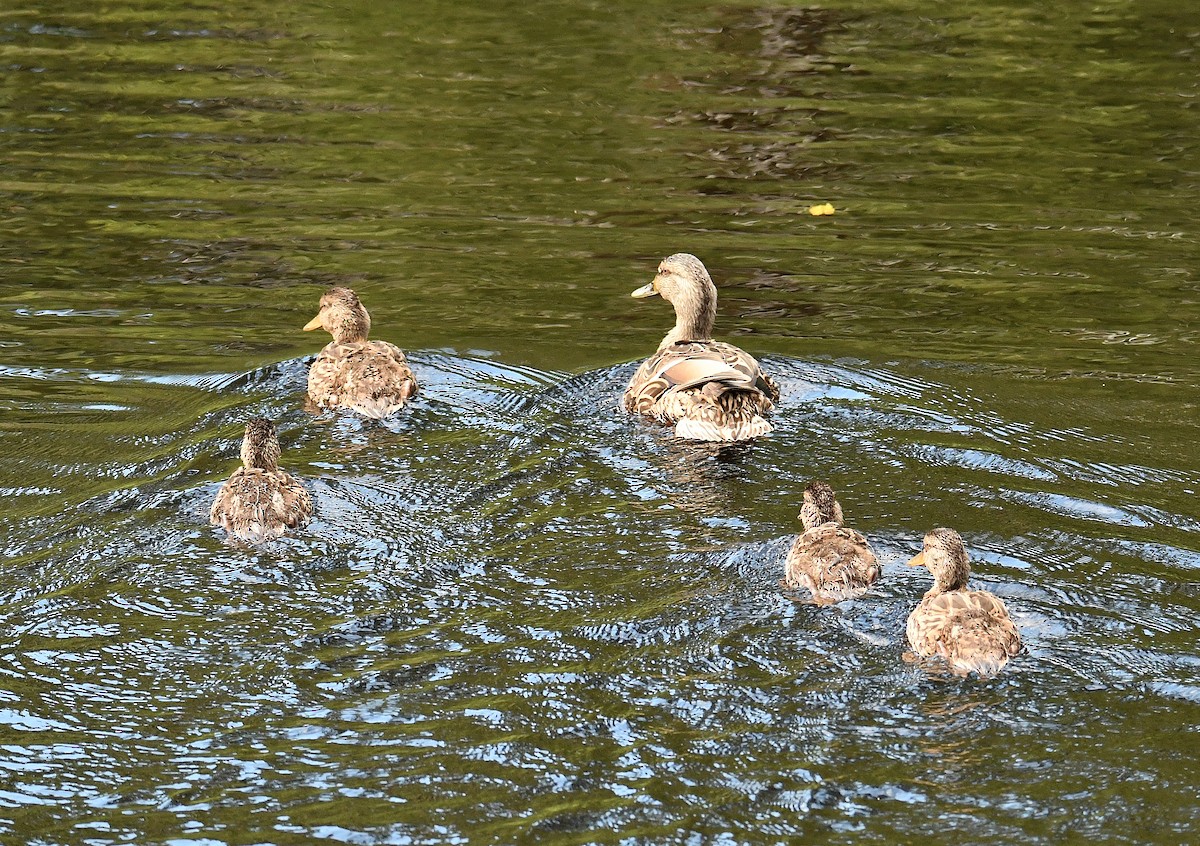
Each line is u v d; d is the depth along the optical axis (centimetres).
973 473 1307
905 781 880
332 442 1357
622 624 1053
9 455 1336
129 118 2467
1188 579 1116
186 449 1349
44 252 1909
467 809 855
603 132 2462
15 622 1050
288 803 862
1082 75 2809
